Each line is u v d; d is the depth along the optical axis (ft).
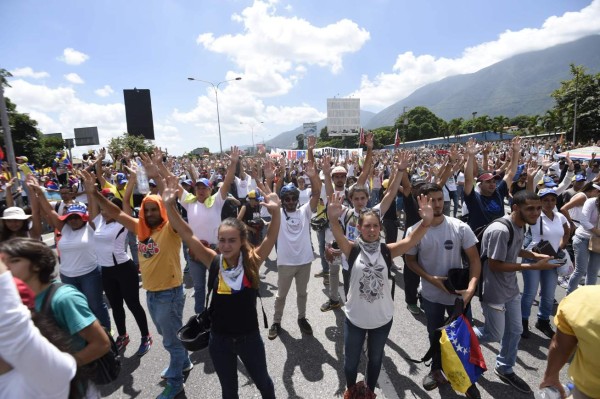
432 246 9.95
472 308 15.19
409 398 9.48
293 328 13.79
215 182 38.99
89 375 5.59
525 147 96.68
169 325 9.70
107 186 22.35
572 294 5.41
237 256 7.86
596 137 134.21
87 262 12.31
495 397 9.39
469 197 14.69
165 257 9.66
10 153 28.94
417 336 12.88
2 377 3.88
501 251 9.29
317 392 9.86
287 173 44.06
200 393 9.96
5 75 108.68
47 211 12.98
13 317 3.50
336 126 239.50
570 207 16.66
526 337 12.44
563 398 5.74
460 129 327.88
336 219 8.91
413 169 50.83
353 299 8.64
